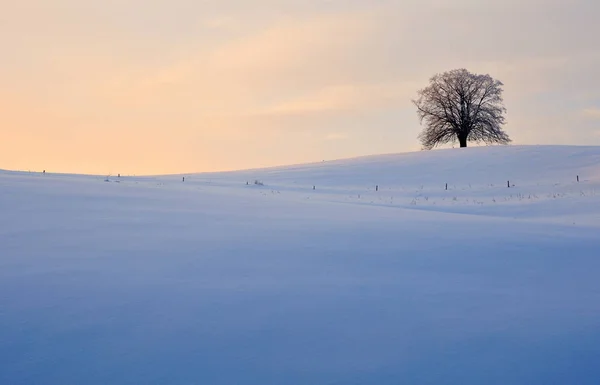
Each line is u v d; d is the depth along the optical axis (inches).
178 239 554.9
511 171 2021.4
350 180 2049.7
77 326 319.6
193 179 1958.7
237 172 2409.0
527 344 305.0
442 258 487.5
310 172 2274.9
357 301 366.9
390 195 1595.7
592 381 269.7
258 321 330.6
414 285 405.4
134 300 360.5
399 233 607.8
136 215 718.5
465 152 2514.8
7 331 311.6
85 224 634.8
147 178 1849.2
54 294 368.5
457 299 375.2
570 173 1873.8
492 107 2997.0
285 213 805.2
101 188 1056.2
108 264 446.0
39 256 469.4
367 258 481.4
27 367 275.7
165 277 411.8
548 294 391.5
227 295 373.4
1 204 769.6
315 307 354.3
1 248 498.3
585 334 318.0
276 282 404.8
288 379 267.6
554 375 274.1
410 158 2501.2
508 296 384.5
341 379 267.9
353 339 309.1
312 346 300.4
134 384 262.2
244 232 602.9
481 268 458.3
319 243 542.3
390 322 332.5
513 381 268.2
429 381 267.3
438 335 315.3
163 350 293.9
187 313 340.5
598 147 2428.6
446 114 3009.4
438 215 846.5
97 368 275.6
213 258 473.1
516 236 602.2
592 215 1016.2
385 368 278.4
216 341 304.5
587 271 456.1
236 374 271.3
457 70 3006.9
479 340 309.4
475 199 1464.1
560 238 594.9
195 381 265.1
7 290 374.0
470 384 265.1
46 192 923.4
